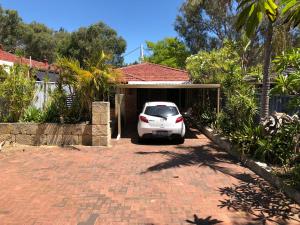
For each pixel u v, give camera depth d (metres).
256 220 5.88
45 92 13.73
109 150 11.82
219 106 15.67
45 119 12.66
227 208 6.38
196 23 36.28
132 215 6.01
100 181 8.04
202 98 20.06
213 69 18.70
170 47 48.66
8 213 6.12
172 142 13.69
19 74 12.77
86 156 10.80
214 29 35.06
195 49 37.97
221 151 11.75
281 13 4.38
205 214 6.09
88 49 44.91
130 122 21.05
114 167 9.38
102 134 12.36
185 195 7.07
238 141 10.40
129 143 13.39
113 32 49.47
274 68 9.81
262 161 9.06
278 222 5.82
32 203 6.60
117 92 14.74
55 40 54.91
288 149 8.81
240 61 18.81
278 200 6.83
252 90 13.41
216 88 16.33
